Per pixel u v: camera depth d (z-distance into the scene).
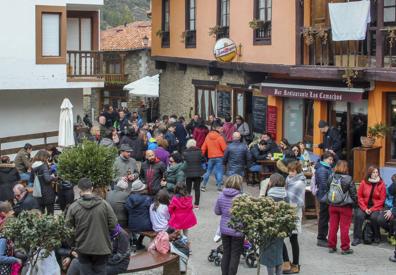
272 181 11.30
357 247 13.55
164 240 11.46
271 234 9.38
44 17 23.56
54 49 23.84
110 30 50.12
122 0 83.12
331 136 17.92
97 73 24.81
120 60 45.12
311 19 19.08
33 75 23.39
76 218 9.18
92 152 14.07
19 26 23.03
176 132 22.27
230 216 10.43
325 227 13.59
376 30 16.39
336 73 17.34
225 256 10.95
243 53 22.70
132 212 12.63
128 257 9.86
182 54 27.84
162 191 12.73
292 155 16.83
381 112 17.25
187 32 27.16
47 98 25.16
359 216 13.60
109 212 9.29
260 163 19.16
